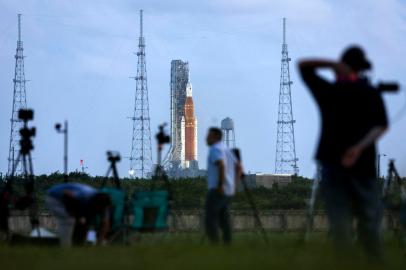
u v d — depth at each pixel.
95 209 44.44
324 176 27.64
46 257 34.28
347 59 27.55
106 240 46.59
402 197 51.38
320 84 27.44
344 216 27.41
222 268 27.83
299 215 107.69
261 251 36.03
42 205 132.12
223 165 43.56
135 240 50.22
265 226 105.88
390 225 61.97
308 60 27.27
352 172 27.36
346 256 27.36
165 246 41.38
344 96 27.27
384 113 27.44
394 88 29.11
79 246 43.41
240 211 106.75
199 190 139.12
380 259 28.14
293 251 34.97
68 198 44.34
